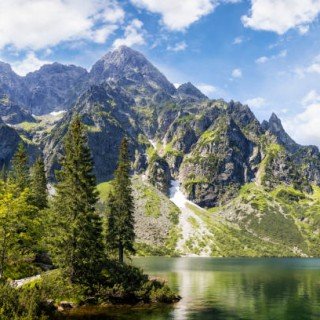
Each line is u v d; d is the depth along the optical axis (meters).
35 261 76.12
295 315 56.28
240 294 78.12
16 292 40.09
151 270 149.38
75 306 54.97
